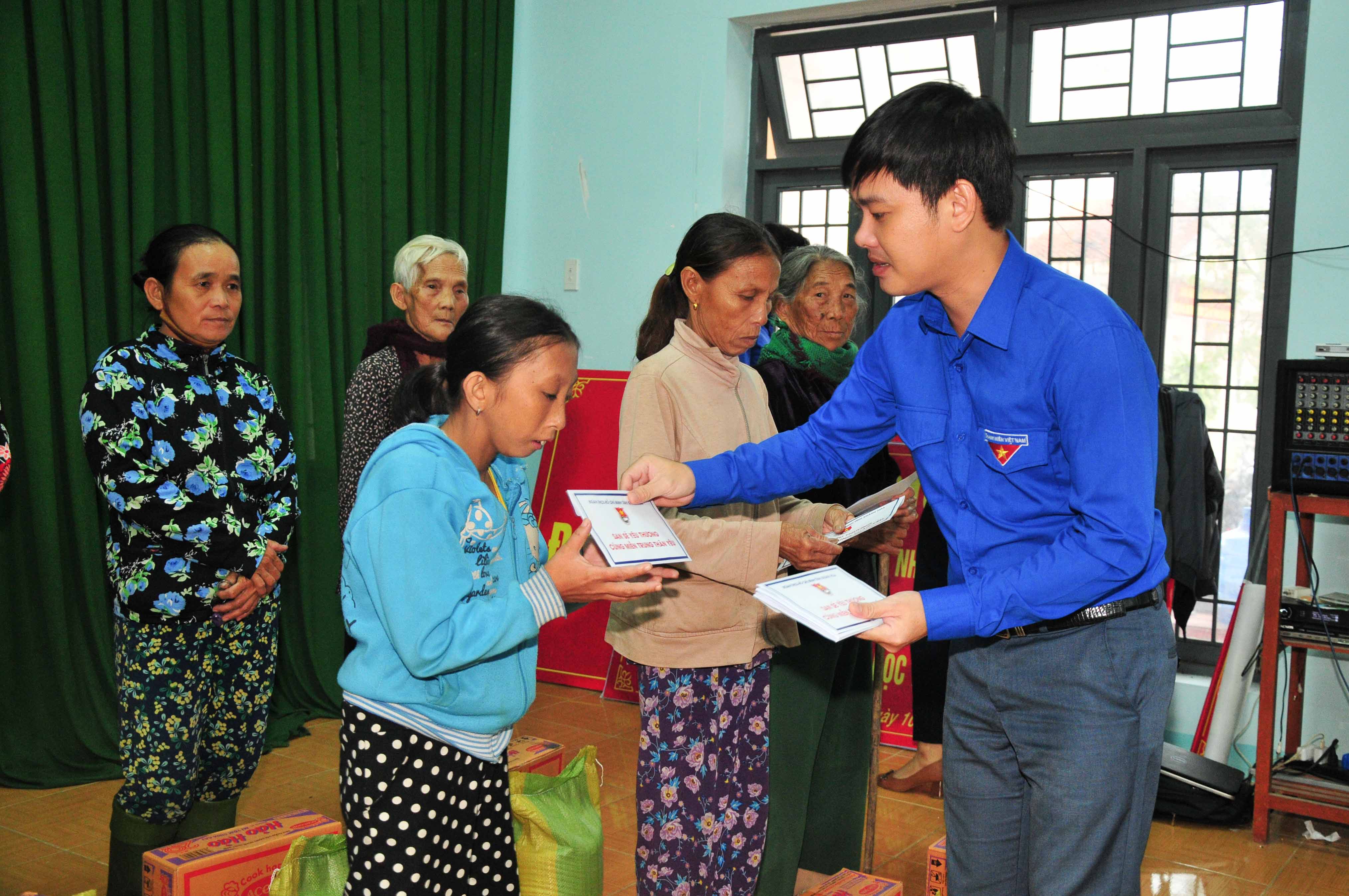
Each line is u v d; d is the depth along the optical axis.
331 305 3.82
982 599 1.27
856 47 4.34
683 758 1.81
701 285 1.80
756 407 1.97
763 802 1.96
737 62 4.44
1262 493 3.71
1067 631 1.32
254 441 2.44
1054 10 3.96
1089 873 1.33
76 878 2.46
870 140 1.29
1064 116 3.99
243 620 2.36
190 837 2.40
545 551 1.68
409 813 1.39
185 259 2.30
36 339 2.98
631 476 1.62
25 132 2.95
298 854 1.76
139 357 2.29
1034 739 1.36
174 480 2.25
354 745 1.41
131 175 3.21
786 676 2.05
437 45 4.27
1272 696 2.90
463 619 1.33
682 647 1.77
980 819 1.46
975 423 1.39
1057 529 1.34
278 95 3.64
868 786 2.34
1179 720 3.71
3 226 2.97
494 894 1.51
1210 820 3.00
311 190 3.73
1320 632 2.86
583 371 4.47
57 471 3.09
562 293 4.79
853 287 2.44
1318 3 3.38
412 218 4.15
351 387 2.67
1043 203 4.05
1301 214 3.43
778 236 2.74
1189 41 3.75
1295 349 3.46
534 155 4.83
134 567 2.21
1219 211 3.76
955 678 1.47
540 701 4.02
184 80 3.33
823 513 1.99
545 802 1.90
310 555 3.74
